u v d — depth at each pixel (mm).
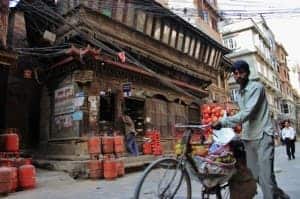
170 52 19719
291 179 8406
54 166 11828
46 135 14352
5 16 11195
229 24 43312
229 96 30578
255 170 4176
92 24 14125
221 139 4328
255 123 4148
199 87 23031
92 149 11477
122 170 11172
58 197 7598
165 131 17000
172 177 3943
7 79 14664
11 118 14922
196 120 20391
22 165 9148
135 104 15531
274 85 50531
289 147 14922
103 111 13867
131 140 13836
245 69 4262
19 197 7781
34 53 13406
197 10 26578
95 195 7570
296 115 67062
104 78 13703
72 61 12945
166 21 19125
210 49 24438
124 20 15977
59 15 13648
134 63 15234
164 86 17375
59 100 13789
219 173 4113
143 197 3684
